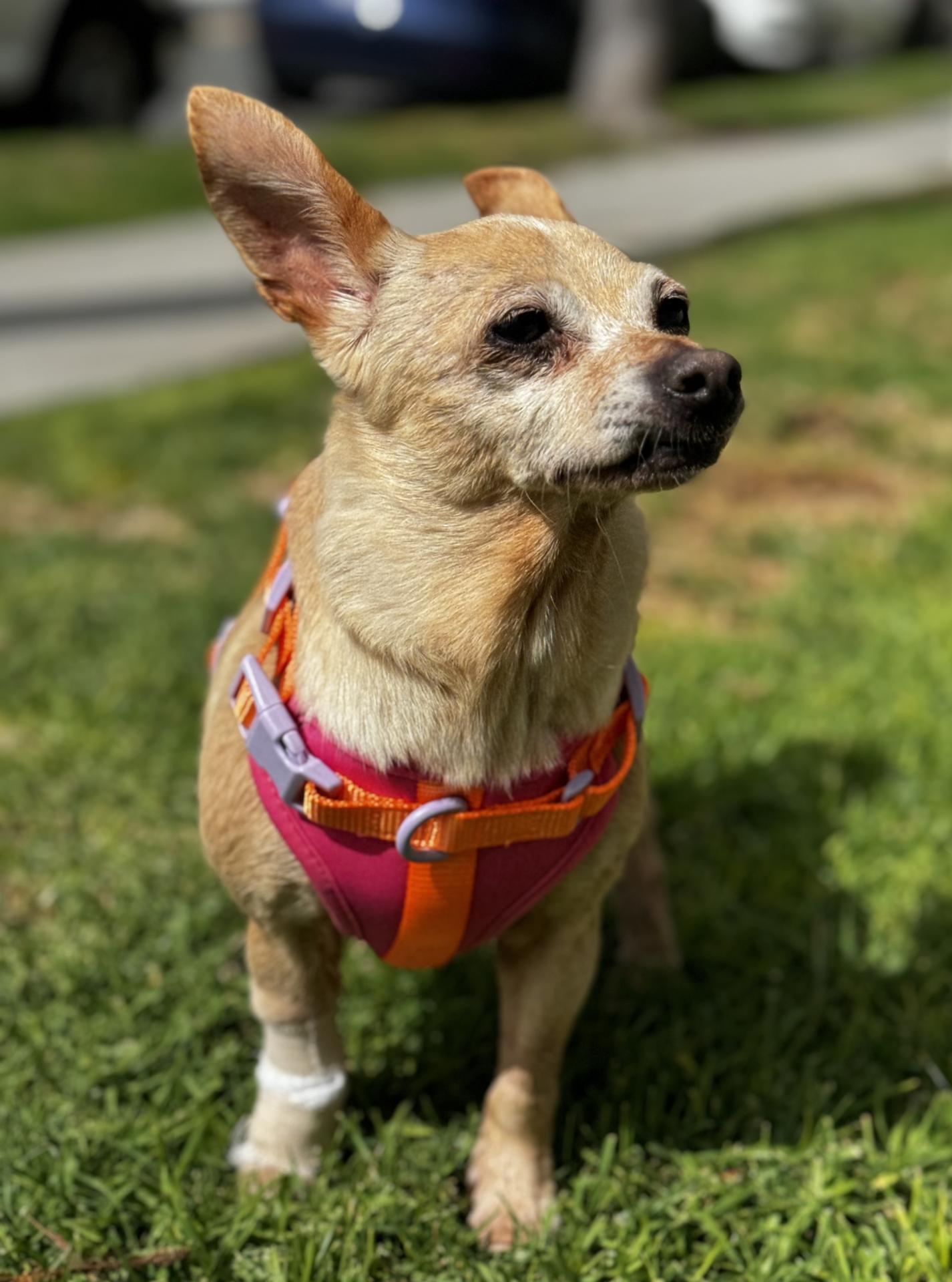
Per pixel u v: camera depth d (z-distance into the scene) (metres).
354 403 0.38
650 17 2.57
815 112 2.84
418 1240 0.40
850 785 0.63
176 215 1.92
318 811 0.36
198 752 0.64
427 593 0.36
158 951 0.51
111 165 2.05
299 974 0.40
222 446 1.09
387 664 0.36
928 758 0.64
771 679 0.72
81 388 1.25
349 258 0.39
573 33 2.60
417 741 0.36
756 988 0.51
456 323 0.37
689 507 0.99
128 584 0.83
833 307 1.47
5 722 0.67
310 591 0.38
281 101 2.54
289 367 1.31
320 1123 0.42
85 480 1.02
